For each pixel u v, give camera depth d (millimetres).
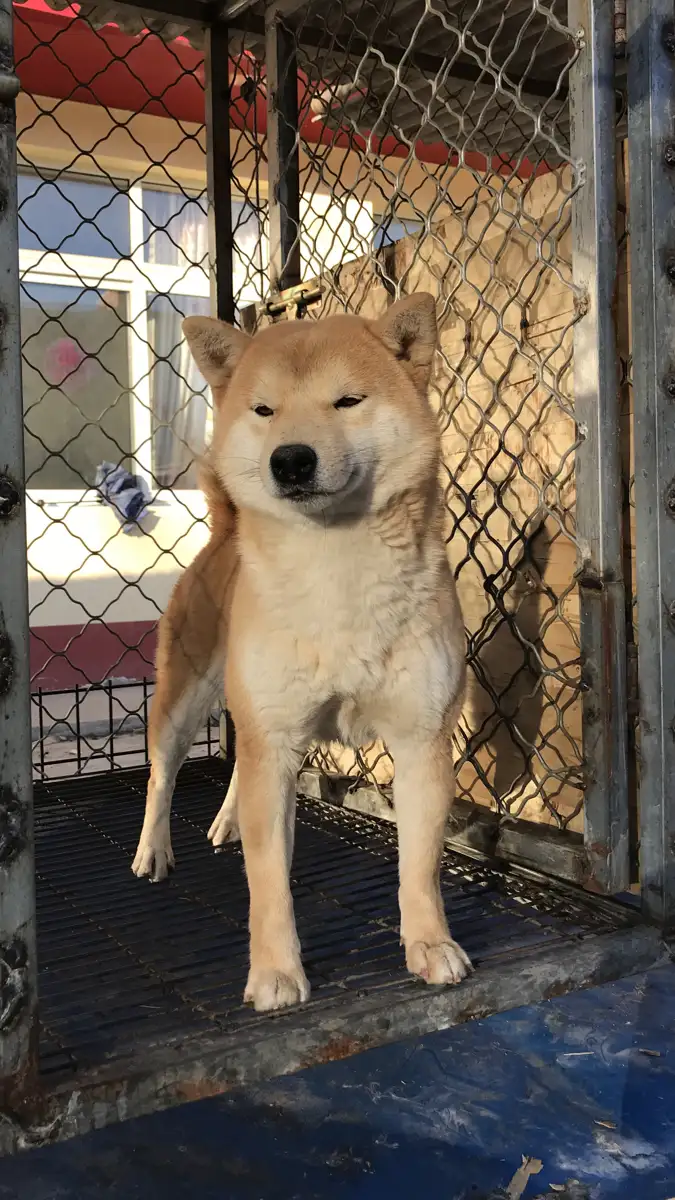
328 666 868
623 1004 857
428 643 882
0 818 654
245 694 881
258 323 1553
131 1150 672
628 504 998
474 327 1201
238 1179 647
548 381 1088
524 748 1107
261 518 877
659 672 933
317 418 844
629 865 990
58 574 2580
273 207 1492
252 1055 740
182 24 1482
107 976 864
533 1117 705
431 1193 635
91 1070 705
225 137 1506
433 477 904
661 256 919
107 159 2717
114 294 2871
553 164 1836
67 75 2268
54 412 2818
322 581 856
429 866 903
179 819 1315
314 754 1479
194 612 1160
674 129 921
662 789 933
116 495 2689
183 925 976
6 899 658
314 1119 703
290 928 848
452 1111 712
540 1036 806
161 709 1149
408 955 866
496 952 893
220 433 934
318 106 1724
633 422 947
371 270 1331
